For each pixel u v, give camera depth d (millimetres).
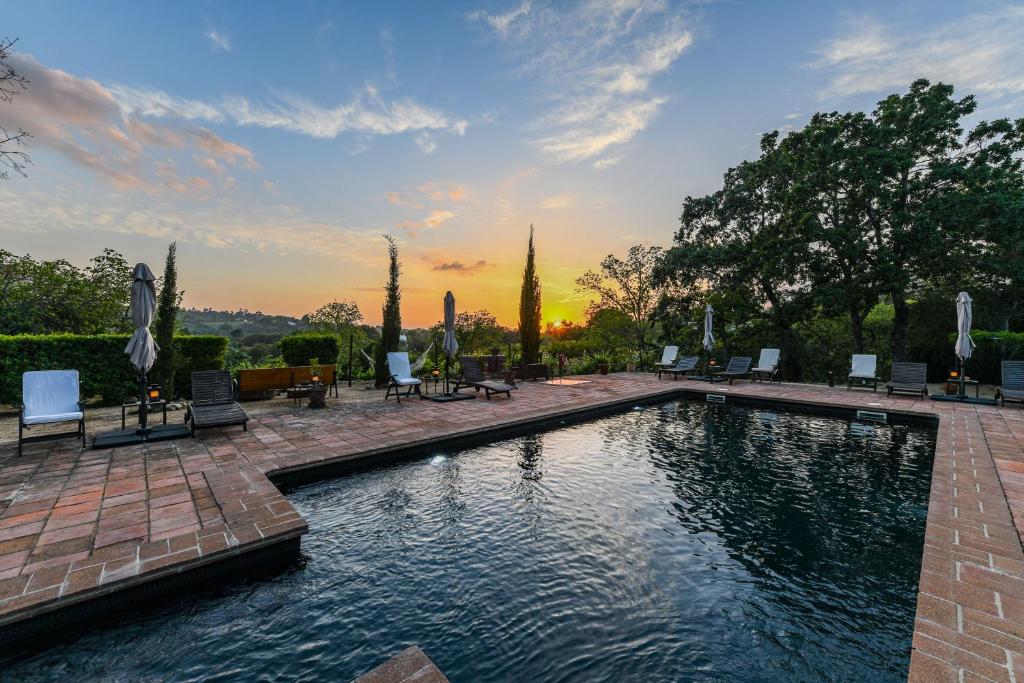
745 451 7309
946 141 15305
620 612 3088
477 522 4523
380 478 5867
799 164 17266
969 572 3043
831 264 16547
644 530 4395
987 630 2396
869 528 4484
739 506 5012
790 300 18625
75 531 3621
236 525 3758
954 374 11852
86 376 9945
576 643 2766
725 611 3121
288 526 3742
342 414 9180
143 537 3514
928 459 6848
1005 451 6422
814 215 16406
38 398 6242
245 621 2928
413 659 2307
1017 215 13055
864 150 15258
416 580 3453
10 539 3459
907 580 3541
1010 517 4012
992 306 17531
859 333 17781
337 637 2783
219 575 3342
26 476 5051
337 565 3660
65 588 2754
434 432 7473
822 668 2555
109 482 4863
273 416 8930
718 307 19547
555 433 8602
